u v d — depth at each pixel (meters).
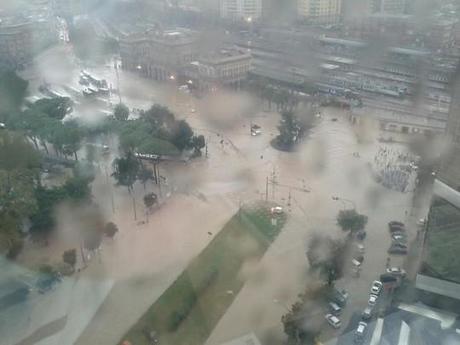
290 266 68.19
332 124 120.75
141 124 105.69
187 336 56.41
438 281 59.81
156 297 61.94
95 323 57.59
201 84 150.75
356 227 74.31
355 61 153.50
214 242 73.88
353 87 137.88
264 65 157.38
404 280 63.97
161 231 77.25
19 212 71.06
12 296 60.22
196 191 90.50
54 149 106.69
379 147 107.00
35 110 113.31
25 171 81.25
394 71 144.12
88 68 181.25
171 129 104.69
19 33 184.38
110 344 54.72
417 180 90.06
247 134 117.75
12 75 135.88
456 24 155.50
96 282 64.81
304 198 87.00
